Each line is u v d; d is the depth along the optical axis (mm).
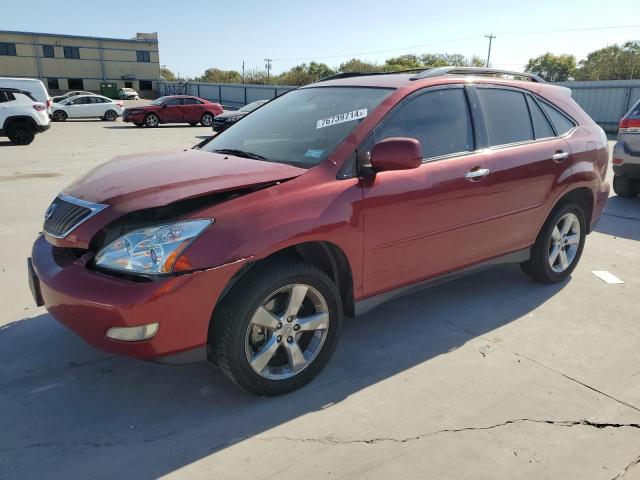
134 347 2475
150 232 2492
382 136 3197
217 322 2654
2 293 4211
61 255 2840
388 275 3268
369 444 2527
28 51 61500
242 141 3648
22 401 2830
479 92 3826
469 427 2656
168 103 24984
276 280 2693
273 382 2848
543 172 4066
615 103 23422
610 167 11398
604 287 4543
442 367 3227
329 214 2848
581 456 2459
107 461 2400
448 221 3484
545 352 3422
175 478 2303
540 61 81312
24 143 15625
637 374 3172
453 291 4422
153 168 3096
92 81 66000
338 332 3076
